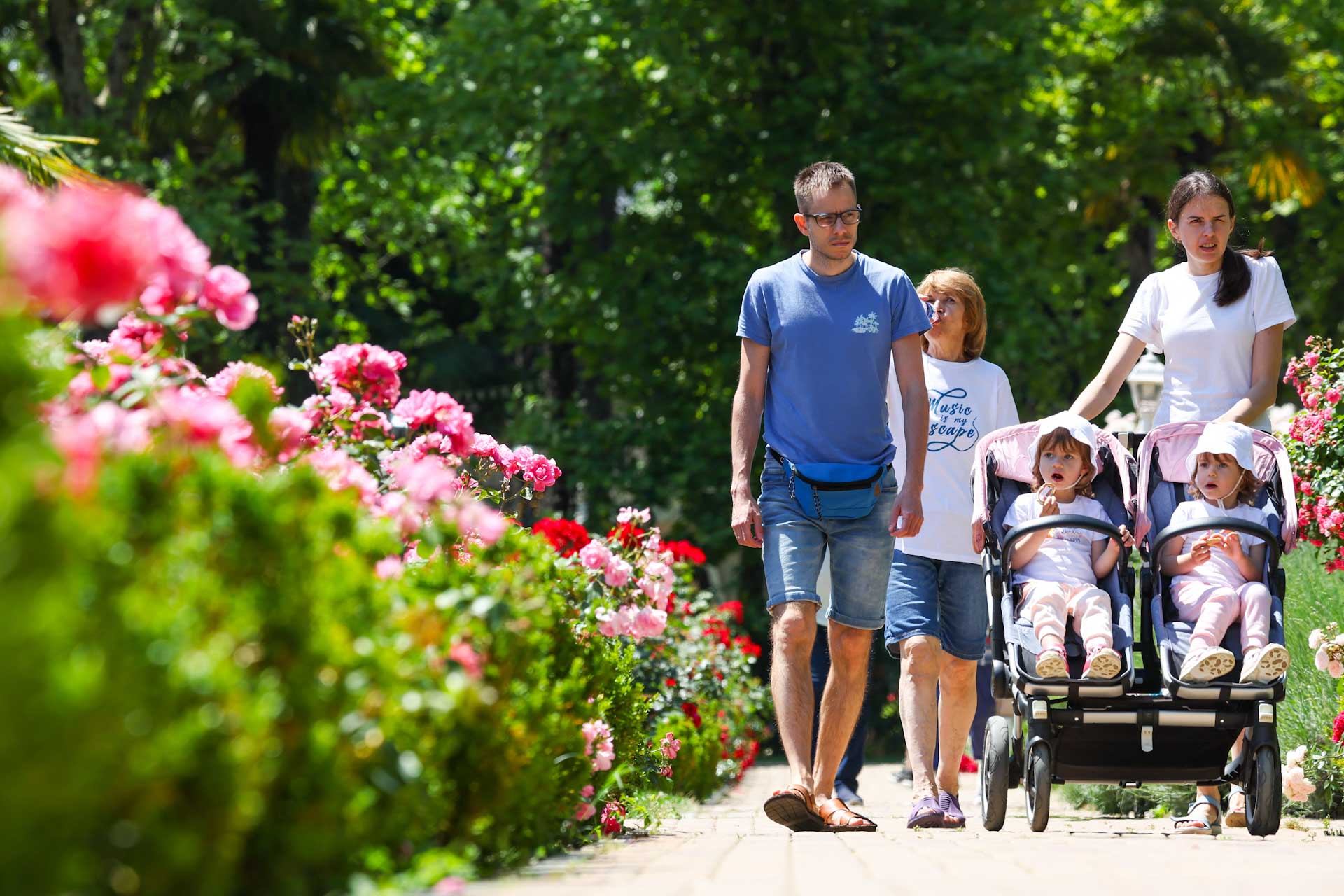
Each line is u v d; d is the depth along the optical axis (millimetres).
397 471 5891
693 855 6629
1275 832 8250
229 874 3146
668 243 33594
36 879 2480
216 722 3049
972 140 31109
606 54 32125
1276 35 40375
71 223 2924
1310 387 10742
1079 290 40875
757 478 31609
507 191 43031
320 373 7465
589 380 37281
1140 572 8844
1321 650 9766
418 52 40000
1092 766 8500
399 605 4684
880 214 32125
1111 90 40312
